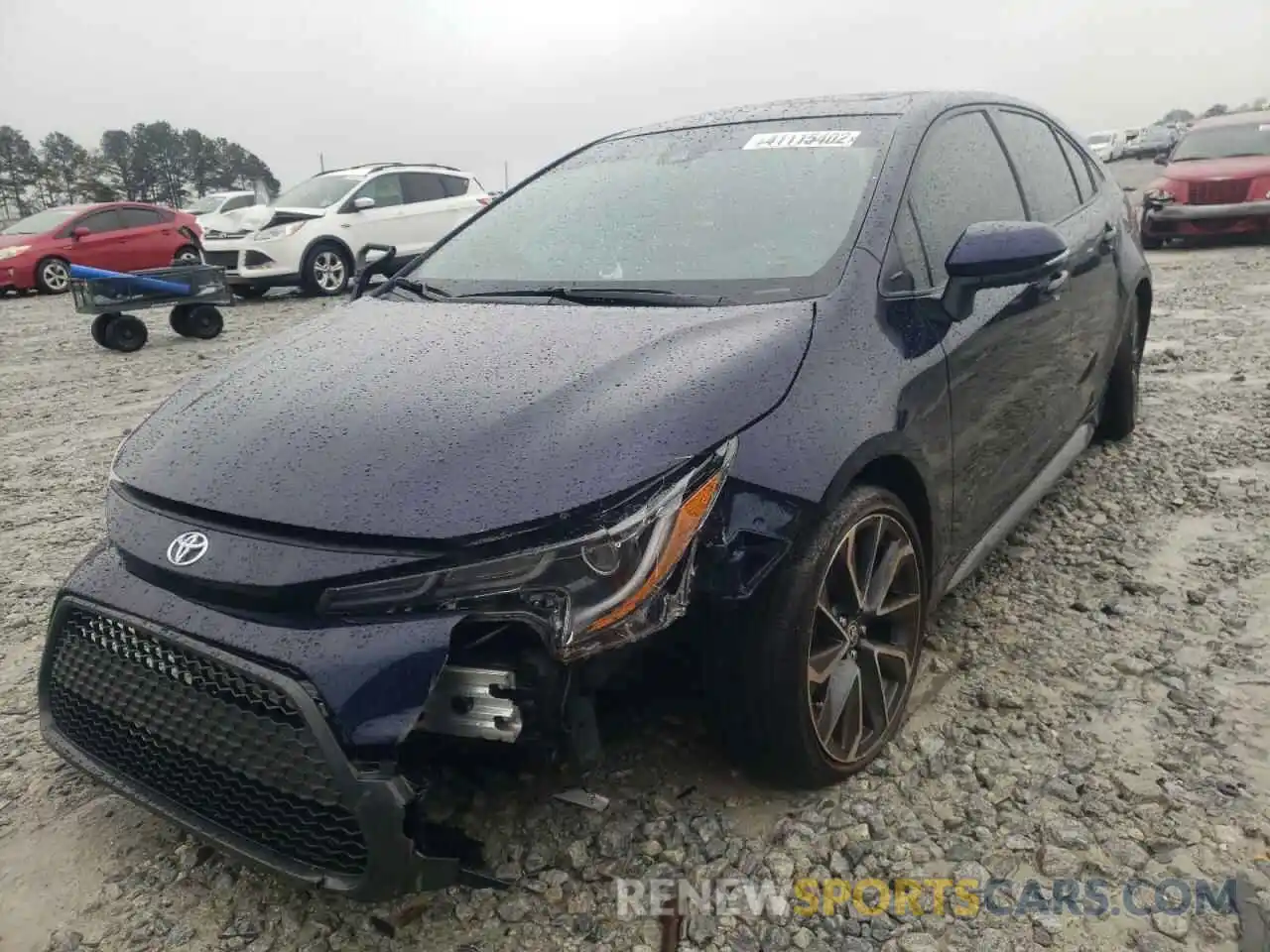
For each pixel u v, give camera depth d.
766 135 3.25
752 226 2.84
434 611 1.88
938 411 2.65
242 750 1.96
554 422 2.09
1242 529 3.93
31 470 5.91
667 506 1.96
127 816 2.60
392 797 1.81
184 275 10.30
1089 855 2.24
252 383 2.55
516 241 3.22
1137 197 13.17
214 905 2.27
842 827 2.37
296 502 2.01
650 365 2.27
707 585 2.05
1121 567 3.66
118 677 2.17
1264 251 12.09
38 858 2.46
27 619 3.80
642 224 3.03
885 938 2.06
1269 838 2.27
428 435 2.09
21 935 2.22
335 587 1.91
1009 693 2.87
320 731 1.83
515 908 2.18
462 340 2.56
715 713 2.31
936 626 3.29
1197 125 14.00
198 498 2.12
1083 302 3.80
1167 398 5.82
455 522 1.90
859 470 2.33
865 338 2.47
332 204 14.07
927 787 2.50
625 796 2.48
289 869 1.94
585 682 1.97
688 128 3.52
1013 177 3.56
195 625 1.99
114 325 9.91
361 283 3.64
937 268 2.84
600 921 2.14
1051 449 3.70
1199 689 2.86
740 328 2.40
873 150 2.98
